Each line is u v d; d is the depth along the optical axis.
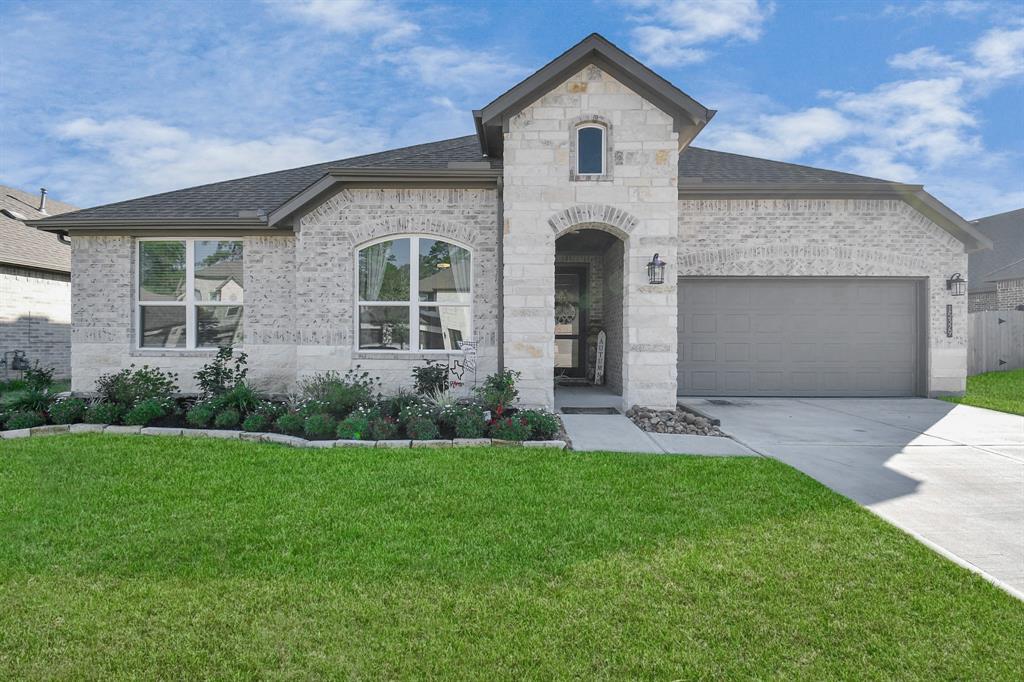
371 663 2.87
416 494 5.31
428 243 10.82
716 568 3.84
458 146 13.17
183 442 7.29
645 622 3.22
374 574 3.76
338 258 10.71
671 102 9.61
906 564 3.94
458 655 2.93
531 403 9.66
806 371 12.84
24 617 3.26
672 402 9.73
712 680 2.75
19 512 4.85
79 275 11.77
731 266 12.66
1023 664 2.87
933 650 2.99
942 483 5.97
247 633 3.11
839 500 5.24
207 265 11.92
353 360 10.70
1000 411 10.77
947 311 12.62
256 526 4.55
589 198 9.74
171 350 11.72
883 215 12.61
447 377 10.00
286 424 7.91
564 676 2.77
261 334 11.67
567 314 15.05
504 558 3.99
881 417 10.05
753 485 5.66
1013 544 4.39
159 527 4.53
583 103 9.73
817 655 2.95
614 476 5.93
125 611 3.32
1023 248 23.33
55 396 9.38
